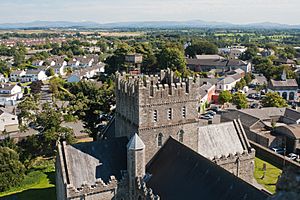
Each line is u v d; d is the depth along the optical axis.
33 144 103.12
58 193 62.12
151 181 54.81
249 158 69.88
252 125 128.88
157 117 58.66
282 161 99.56
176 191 48.75
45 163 103.75
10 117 143.62
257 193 38.72
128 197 56.44
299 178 15.52
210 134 69.06
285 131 121.38
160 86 57.81
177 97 59.66
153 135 59.03
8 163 89.62
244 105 170.00
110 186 54.31
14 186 89.50
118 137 63.44
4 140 106.62
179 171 50.97
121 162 59.06
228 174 43.41
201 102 170.62
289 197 15.27
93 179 55.28
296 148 116.69
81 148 56.88
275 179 89.19
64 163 54.47
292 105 184.00
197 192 45.84
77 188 52.81
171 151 56.28
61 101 171.88
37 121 105.81
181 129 61.62
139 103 56.31
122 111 63.34
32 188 89.12
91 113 108.06
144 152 55.00
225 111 153.50
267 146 119.50
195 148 64.00
